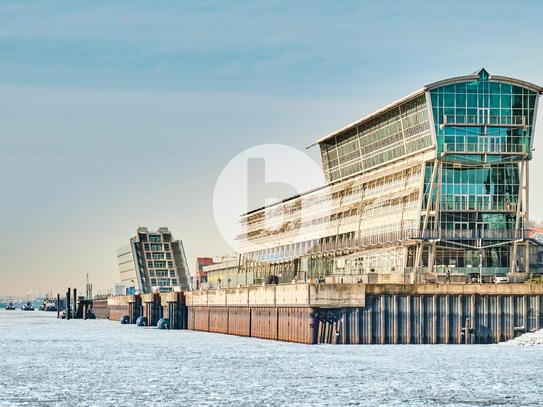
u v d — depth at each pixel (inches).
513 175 5487.2
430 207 5433.1
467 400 3036.4
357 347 4498.0
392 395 3132.4
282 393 3184.1
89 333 7322.8
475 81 5408.5
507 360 4040.4
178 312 7647.6
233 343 5329.7
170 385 3410.4
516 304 4534.9
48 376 3742.6
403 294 4493.1
